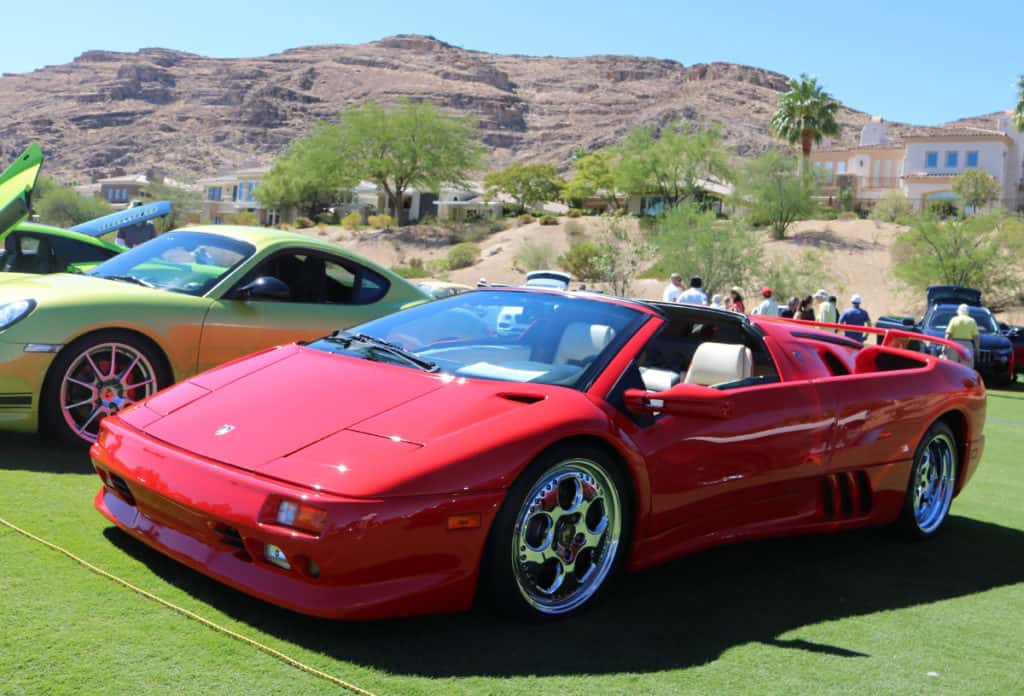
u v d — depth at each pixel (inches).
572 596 126.0
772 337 164.7
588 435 124.1
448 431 117.1
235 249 230.1
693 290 575.5
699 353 154.1
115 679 95.3
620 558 131.3
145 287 215.2
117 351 201.6
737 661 114.9
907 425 174.9
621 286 1764.3
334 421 120.6
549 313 151.6
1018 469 299.3
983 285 1625.2
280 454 114.3
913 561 172.2
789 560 165.0
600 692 102.0
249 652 104.1
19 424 189.8
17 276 231.8
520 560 117.8
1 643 100.7
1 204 237.8
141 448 123.3
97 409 199.5
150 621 109.7
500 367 138.7
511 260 2423.7
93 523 144.6
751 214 2320.4
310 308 230.5
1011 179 3011.8
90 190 6082.7
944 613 142.4
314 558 104.4
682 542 139.6
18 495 157.2
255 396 130.6
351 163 3211.1
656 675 108.2
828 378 163.6
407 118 3186.5
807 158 2630.4
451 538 110.7
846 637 127.5
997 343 706.8
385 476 108.7
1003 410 514.0
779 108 2664.9
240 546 113.0
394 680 100.5
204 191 4854.8
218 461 115.3
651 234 2015.3
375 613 107.0
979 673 118.6
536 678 104.1
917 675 116.1
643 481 130.6
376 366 138.2
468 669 104.9
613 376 135.8
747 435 144.3
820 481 159.6
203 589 121.0
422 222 3253.0
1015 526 209.9
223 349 214.4
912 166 2997.0
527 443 117.3
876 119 3757.4
